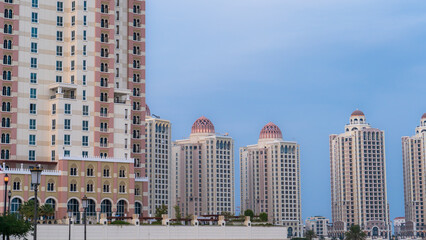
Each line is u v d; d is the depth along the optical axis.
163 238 199.00
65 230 182.12
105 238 188.00
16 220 118.56
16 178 196.12
